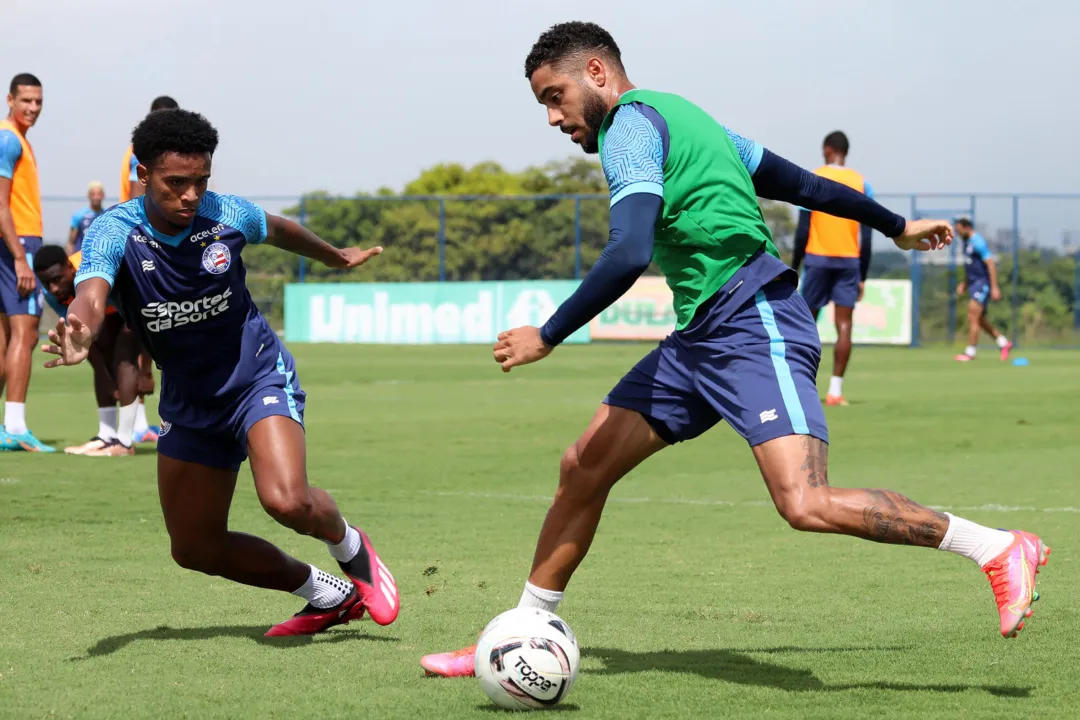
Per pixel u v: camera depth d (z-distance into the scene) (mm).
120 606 16188
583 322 11602
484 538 21719
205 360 13969
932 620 15406
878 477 29188
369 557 14586
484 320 98562
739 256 12297
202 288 13719
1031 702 11727
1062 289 100500
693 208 12203
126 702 11773
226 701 11836
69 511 24078
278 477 13555
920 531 11648
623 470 13000
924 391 55344
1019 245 100062
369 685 12484
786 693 12078
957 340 98938
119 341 33125
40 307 34375
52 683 12445
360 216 103250
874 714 11328
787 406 11938
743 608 16188
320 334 101250
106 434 33438
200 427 14125
